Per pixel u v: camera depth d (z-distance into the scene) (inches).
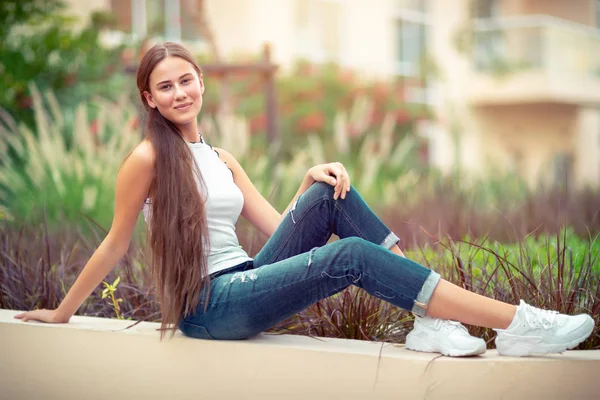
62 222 244.2
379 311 143.1
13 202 311.4
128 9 536.7
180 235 126.6
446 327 116.5
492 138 773.9
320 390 119.6
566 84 749.9
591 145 834.8
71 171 322.7
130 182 128.4
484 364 113.3
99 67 463.2
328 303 145.2
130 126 351.9
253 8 579.5
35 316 141.6
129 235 132.3
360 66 642.2
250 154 402.6
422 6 698.8
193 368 127.6
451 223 285.4
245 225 194.9
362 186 436.8
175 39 553.9
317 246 132.2
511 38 737.0
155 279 130.3
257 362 123.6
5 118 388.5
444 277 143.5
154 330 134.0
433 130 689.6
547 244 148.0
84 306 170.1
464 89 731.4
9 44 453.7
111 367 133.2
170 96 131.1
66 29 468.4
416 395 114.4
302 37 617.6
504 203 350.9
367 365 116.9
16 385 140.6
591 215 300.8
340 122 520.4
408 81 661.3
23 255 183.6
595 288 139.3
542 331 114.3
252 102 550.0
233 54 562.6
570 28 758.5
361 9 660.7
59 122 355.3
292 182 385.1
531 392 114.0
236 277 125.2
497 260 145.9
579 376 114.9
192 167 130.8
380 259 117.1
